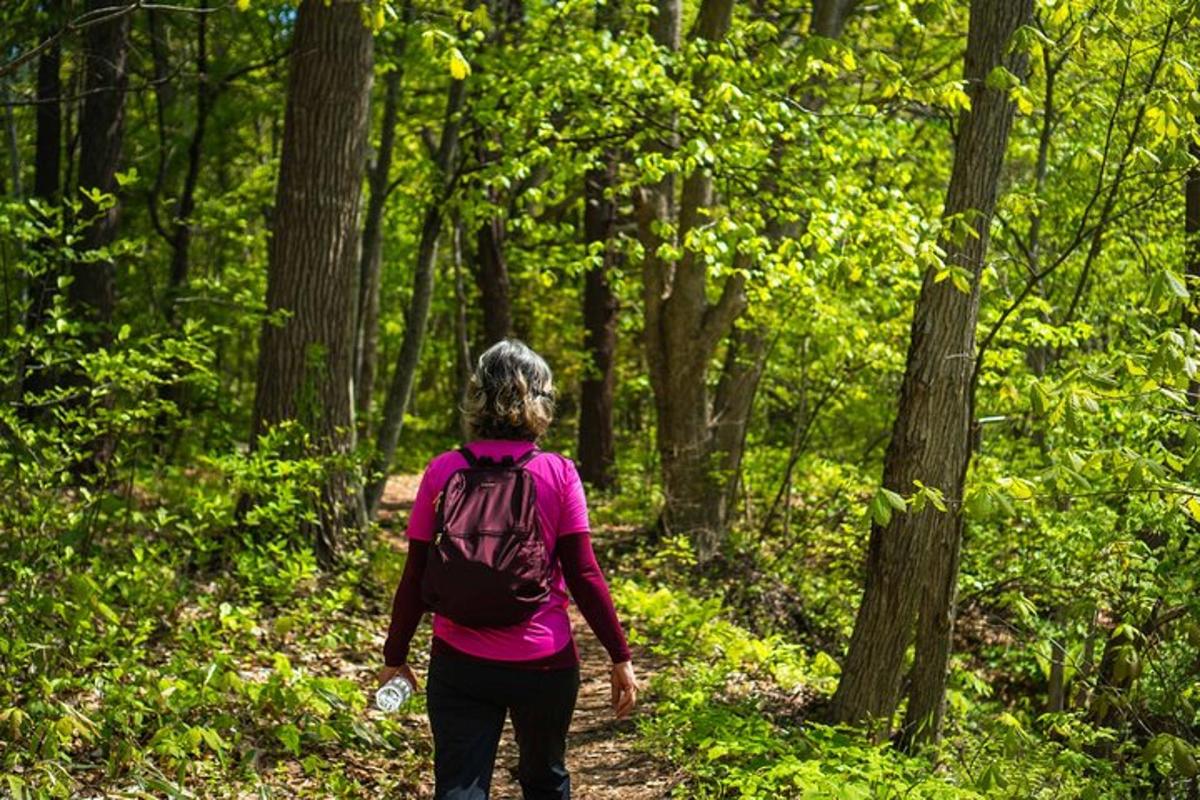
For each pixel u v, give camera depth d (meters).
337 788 5.28
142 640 6.28
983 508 4.71
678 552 12.22
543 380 3.69
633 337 23.88
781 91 11.46
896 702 6.57
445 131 13.77
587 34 12.28
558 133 12.09
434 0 12.71
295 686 5.76
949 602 6.32
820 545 12.55
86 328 8.55
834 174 11.13
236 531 9.03
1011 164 14.34
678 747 6.18
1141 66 7.05
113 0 12.76
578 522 3.57
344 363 10.24
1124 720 6.36
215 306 14.96
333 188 10.09
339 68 10.00
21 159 18.73
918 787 4.96
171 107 18.67
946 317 6.14
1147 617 6.39
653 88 11.34
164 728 4.95
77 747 5.15
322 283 10.08
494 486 3.50
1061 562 7.06
